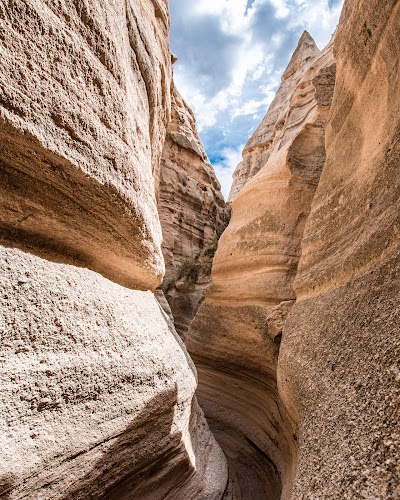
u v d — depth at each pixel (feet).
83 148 7.23
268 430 17.53
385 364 6.01
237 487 16.12
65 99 6.79
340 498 5.07
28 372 5.79
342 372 7.61
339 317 9.10
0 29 5.46
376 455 4.99
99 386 7.23
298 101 39.81
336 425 6.63
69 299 7.11
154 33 16.74
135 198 9.14
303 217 22.00
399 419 4.96
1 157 5.98
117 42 8.95
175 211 54.85
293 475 11.28
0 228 6.28
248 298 22.02
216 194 67.82
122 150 8.70
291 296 19.85
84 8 7.41
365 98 11.79
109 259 9.07
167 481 10.50
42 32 6.26
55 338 6.49
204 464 13.89
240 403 21.20
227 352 22.12
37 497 5.77
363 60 11.89
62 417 6.29
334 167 14.06
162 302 21.03
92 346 7.32
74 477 6.48
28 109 5.97
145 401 8.68
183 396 11.18
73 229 7.62
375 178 9.46
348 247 10.36
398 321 6.18
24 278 6.28
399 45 9.25
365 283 8.30
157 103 15.75
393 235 7.47
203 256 53.42
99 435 7.05
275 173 24.35
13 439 5.36
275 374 17.61
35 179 6.56
